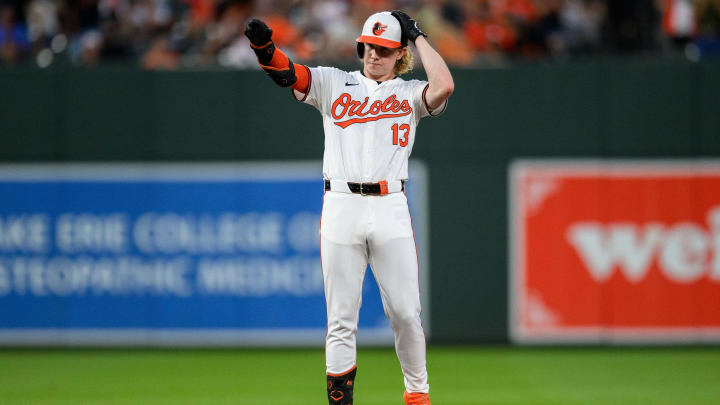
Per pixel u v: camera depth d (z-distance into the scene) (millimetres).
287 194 30312
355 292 16656
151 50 36812
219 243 30359
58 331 30328
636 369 26984
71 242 30312
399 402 22375
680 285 29938
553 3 39188
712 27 37406
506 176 30297
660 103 29969
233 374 26375
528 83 30156
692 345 29969
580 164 30125
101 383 25000
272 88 30297
